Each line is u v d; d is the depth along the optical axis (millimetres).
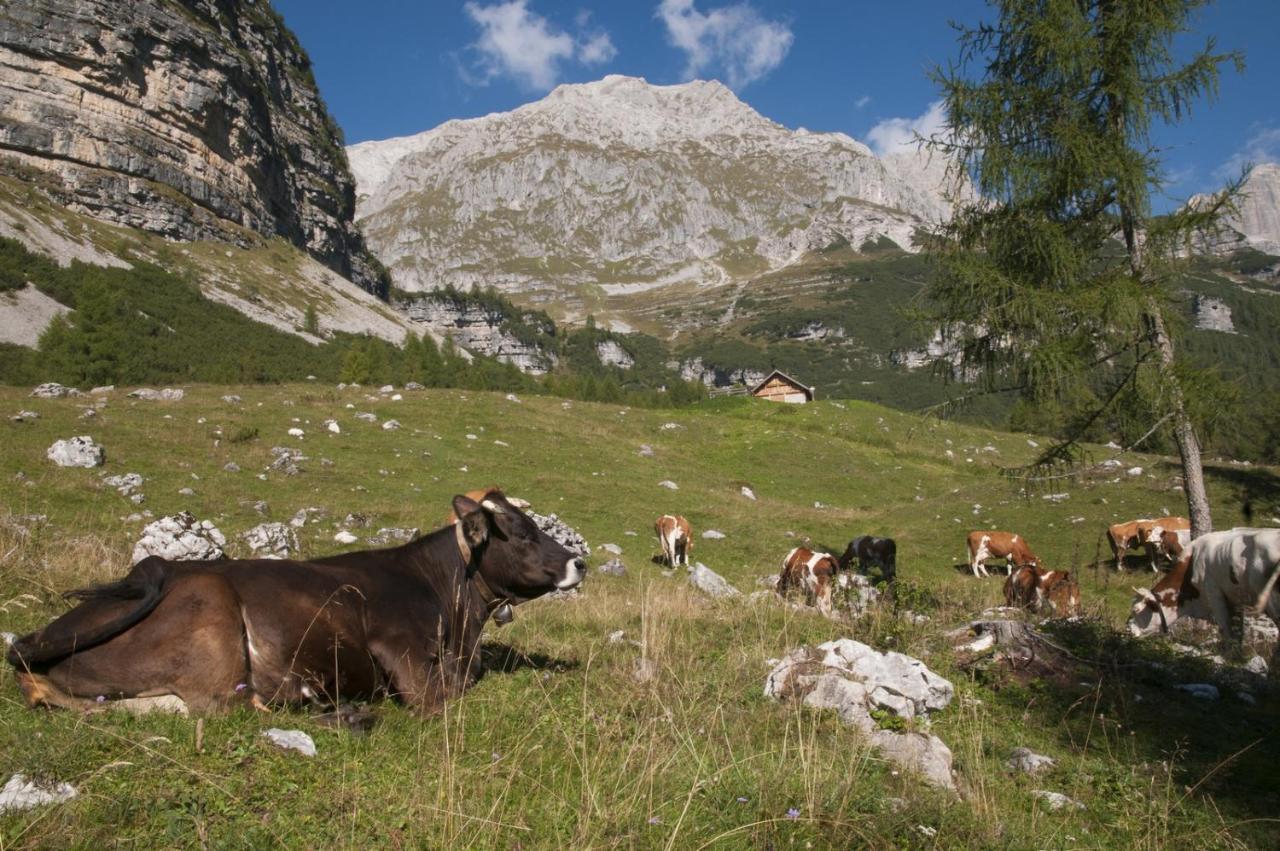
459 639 6332
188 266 120938
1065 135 14375
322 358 97500
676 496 31031
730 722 6062
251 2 190250
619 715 5727
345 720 5141
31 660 4570
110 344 54375
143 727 4426
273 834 3641
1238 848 4965
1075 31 14203
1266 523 26156
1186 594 12898
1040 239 14602
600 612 10750
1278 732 7434
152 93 137250
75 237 106000
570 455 34656
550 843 3904
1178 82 14117
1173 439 15250
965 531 28594
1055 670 8641
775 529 27312
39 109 124188
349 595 5566
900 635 9422
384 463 28016
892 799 4801
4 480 18281
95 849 3357
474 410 39188
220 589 4965
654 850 3898
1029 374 14633
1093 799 5609
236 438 27266
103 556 10703
